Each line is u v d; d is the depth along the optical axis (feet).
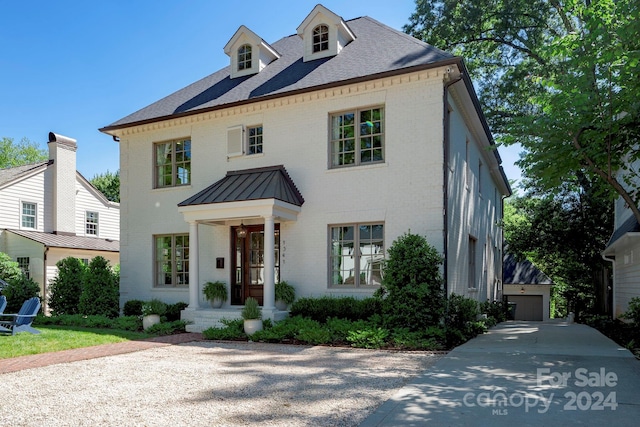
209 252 49.24
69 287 55.47
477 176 58.29
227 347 34.22
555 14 77.82
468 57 88.43
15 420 16.47
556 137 33.83
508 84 81.30
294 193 44.78
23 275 60.70
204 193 45.42
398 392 20.08
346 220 42.96
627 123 33.27
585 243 70.85
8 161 163.53
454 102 45.24
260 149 48.55
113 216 93.25
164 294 51.34
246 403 18.67
